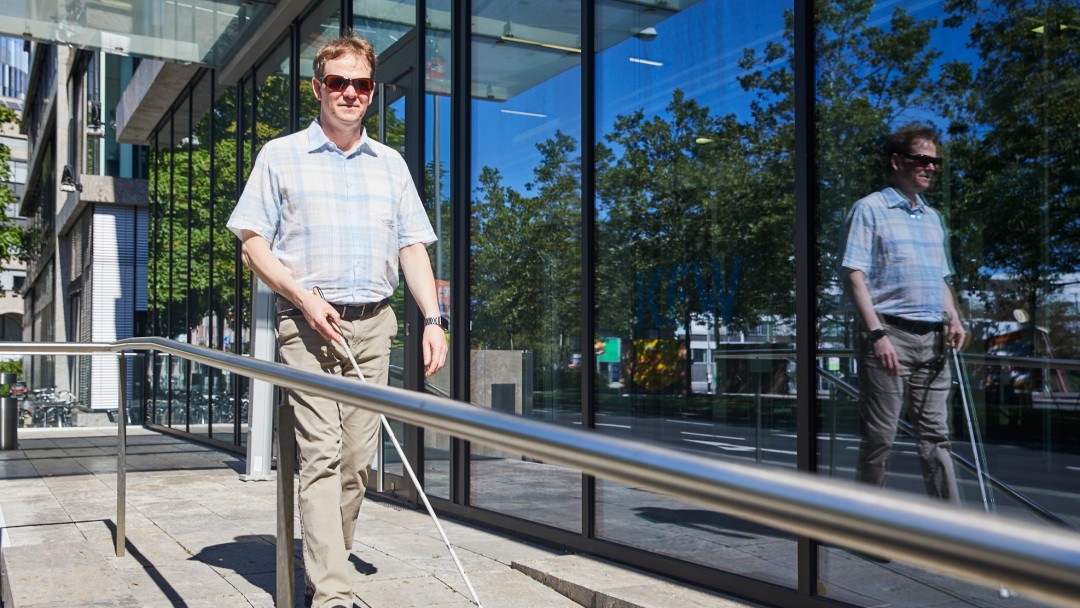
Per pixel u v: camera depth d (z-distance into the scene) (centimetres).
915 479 335
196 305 1259
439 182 639
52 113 2983
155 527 554
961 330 321
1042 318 297
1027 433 300
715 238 417
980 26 318
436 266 642
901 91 342
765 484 88
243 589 403
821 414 369
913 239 338
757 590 378
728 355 409
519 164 553
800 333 373
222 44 1004
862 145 356
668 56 446
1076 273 288
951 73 326
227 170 1132
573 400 502
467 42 604
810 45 375
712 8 422
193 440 1255
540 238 532
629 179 468
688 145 434
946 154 327
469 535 530
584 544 476
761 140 396
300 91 895
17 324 6806
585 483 479
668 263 442
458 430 143
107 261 2158
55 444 1207
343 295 372
